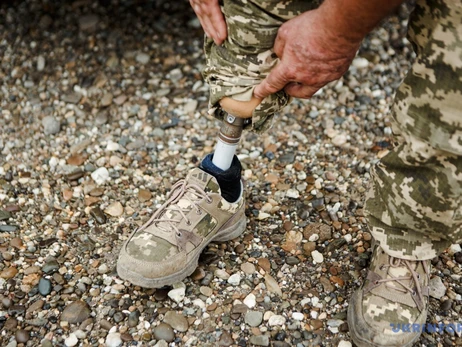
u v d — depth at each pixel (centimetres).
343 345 161
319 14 125
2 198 209
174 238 170
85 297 175
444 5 123
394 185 147
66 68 267
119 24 287
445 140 131
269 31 138
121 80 263
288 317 169
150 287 170
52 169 223
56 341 163
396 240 159
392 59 276
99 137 237
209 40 155
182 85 262
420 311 158
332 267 183
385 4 114
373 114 248
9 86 259
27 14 290
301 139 236
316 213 204
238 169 179
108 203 209
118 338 162
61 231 197
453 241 155
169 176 221
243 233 195
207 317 169
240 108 152
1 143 233
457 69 125
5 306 171
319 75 136
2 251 189
